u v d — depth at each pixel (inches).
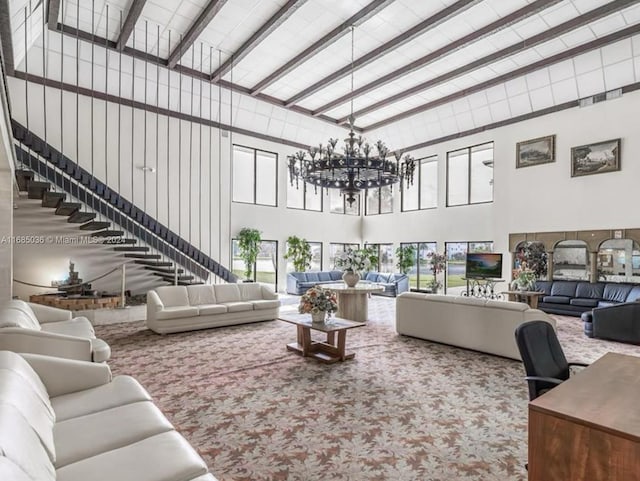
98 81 333.1
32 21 241.4
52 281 314.2
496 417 127.3
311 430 117.9
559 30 265.6
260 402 138.6
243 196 444.1
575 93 337.1
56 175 286.8
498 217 393.1
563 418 63.7
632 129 310.3
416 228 477.1
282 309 350.3
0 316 132.7
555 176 353.1
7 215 202.2
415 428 119.5
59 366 101.0
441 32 278.1
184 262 367.2
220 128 414.0
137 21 269.1
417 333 233.8
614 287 312.3
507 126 386.9
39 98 311.6
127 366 179.5
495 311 196.4
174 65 322.3
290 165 255.8
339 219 532.1
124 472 65.6
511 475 95.0
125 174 353.1
